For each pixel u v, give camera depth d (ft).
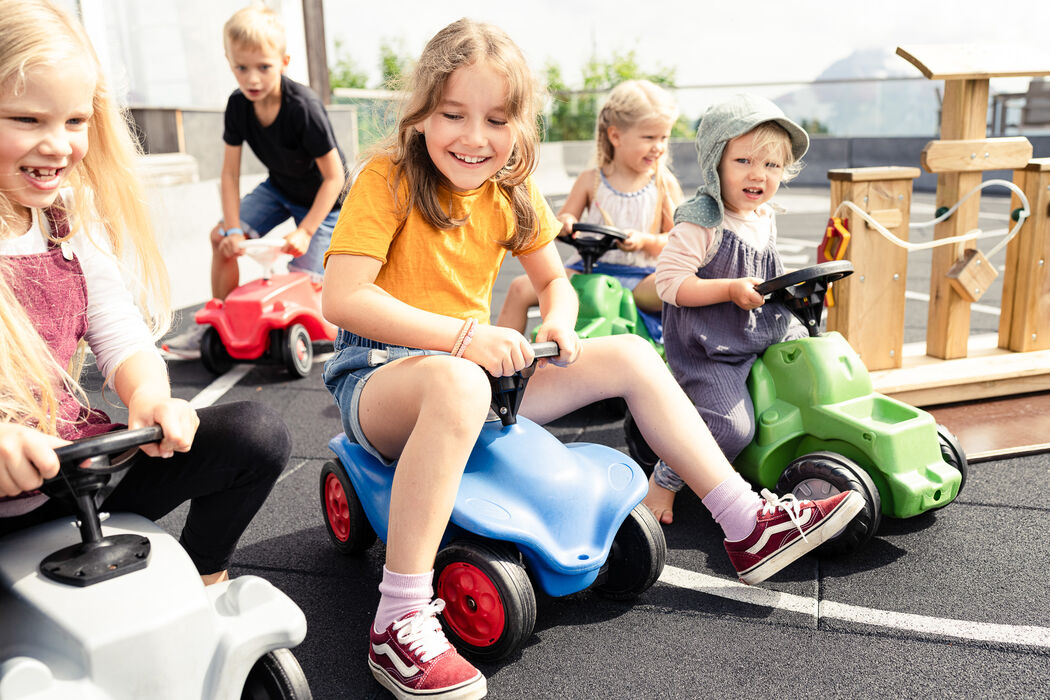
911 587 4.56
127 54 16.02
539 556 3.93
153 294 3.87
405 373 3.90
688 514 5.59
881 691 3.71
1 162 2.94
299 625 3.04
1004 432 6.56
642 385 4.47
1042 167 7.27
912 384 6.84
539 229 4.71
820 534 4.36
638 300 8.07
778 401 5.34
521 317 7.72
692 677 3.85
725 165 5.64
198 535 3.78
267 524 5.56
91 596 2.75
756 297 5.21
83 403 3.91
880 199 6.75
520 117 4.12
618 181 8.61
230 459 3.48
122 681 2.67
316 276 10.03
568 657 4.03
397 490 3.74
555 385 4.59
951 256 7.32
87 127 3.22
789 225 21.15
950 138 7.09
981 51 7.07
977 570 4.70
